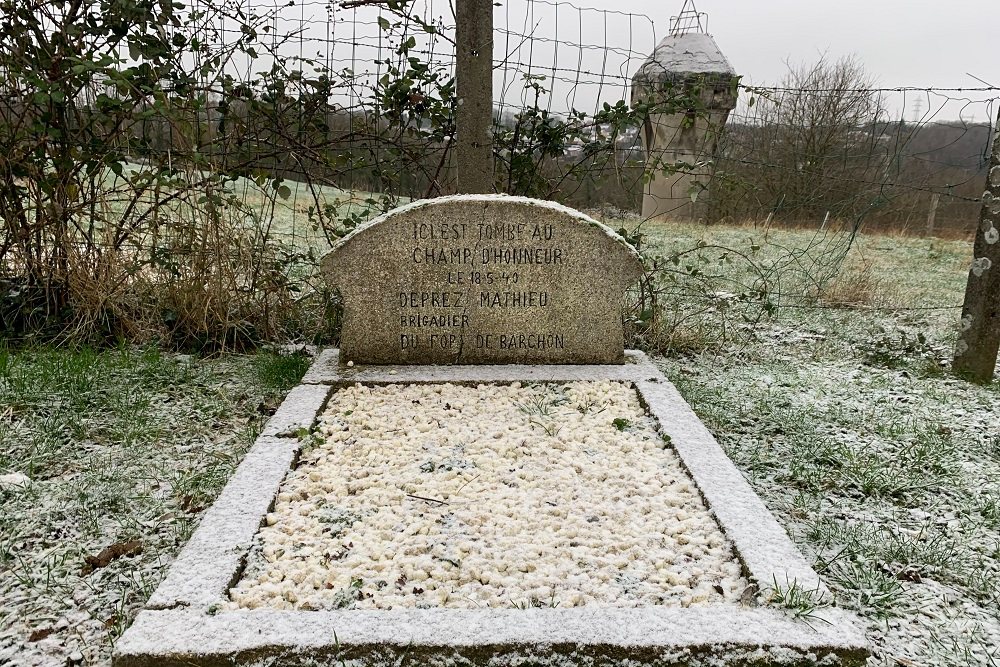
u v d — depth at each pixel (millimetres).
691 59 8461
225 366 5137
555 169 6145
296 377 4898
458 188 5746
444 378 4523
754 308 7371
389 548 2760
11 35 4898
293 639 2166
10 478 3418
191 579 2465
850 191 8125
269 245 5777
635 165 6074
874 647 2547
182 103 5148
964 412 4770
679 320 6344
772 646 2186
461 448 3650
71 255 5184
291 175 5949
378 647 2166
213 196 5145
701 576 2621
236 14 5262
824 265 8789
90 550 2965
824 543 3211
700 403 4793
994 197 5180
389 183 6102
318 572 2582
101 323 5344
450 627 2230
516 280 4730
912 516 3471
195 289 5336
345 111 5723
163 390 4605
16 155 5047
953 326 6996
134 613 2592
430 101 5699
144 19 5059
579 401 4258
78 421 4062
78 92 5031
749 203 8922
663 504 3123
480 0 5352
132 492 3414
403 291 4711
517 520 2992
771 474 3898
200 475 3564
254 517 2885
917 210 11453
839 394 5059
